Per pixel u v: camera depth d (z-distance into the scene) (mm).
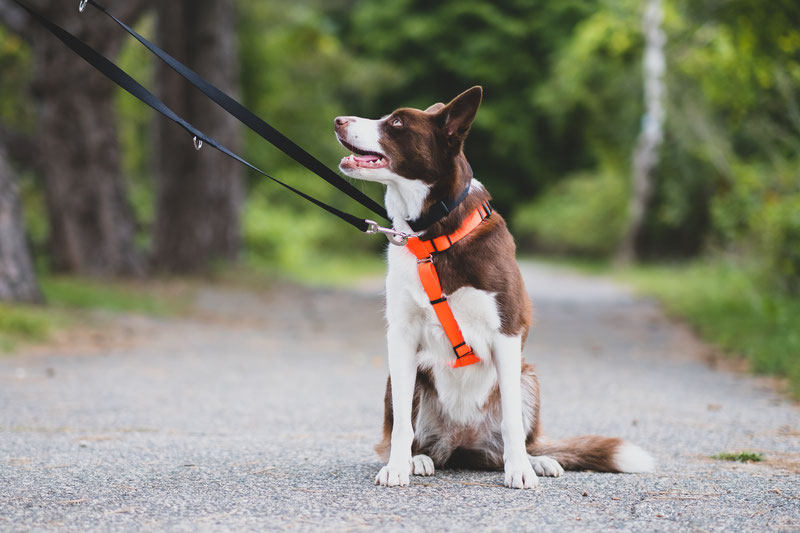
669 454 4926
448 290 3994
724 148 15977
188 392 7164
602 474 4328
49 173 16672
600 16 31328
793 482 4129
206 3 20156
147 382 7629
